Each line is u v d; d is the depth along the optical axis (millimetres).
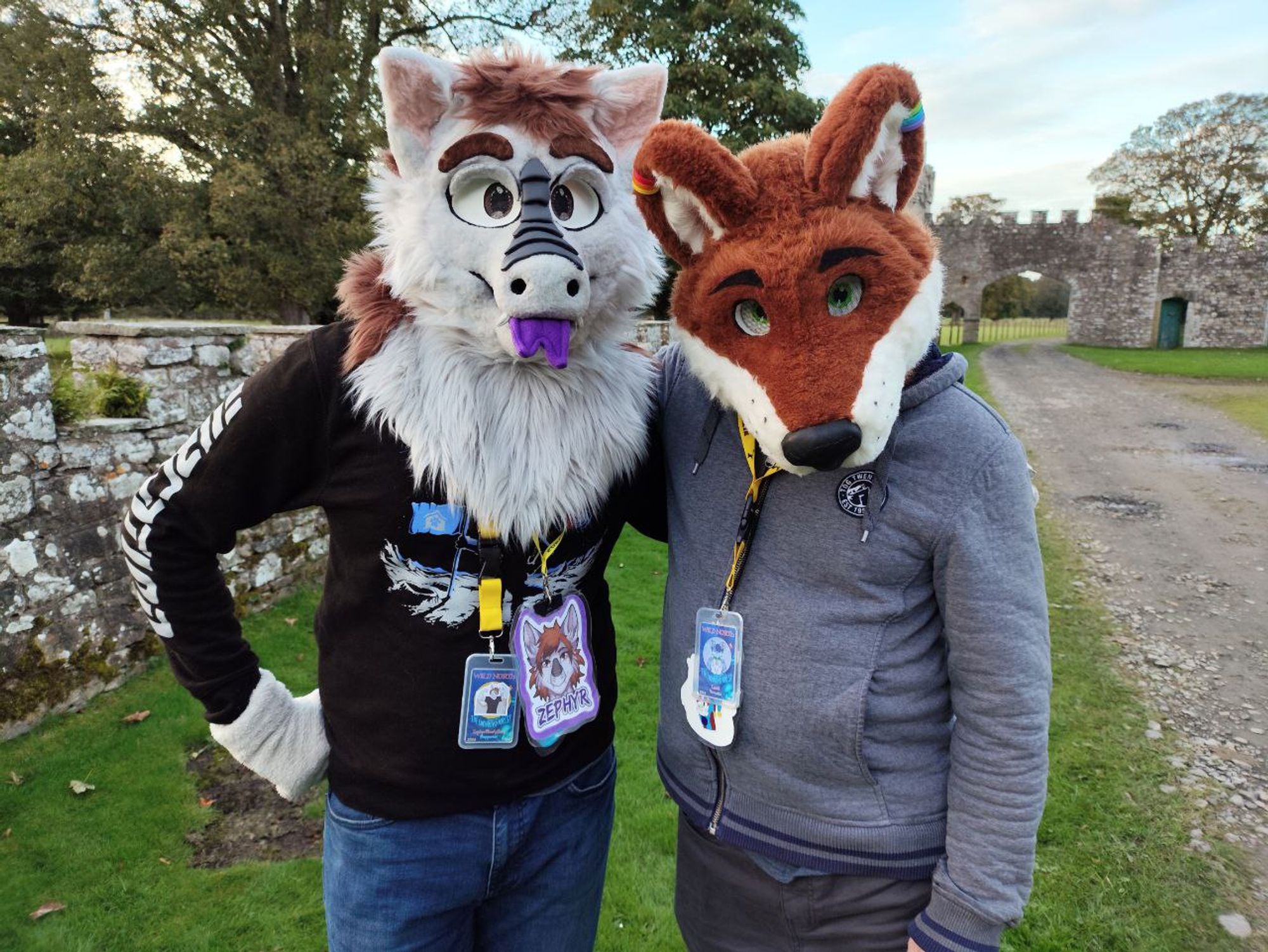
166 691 3580
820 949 1293
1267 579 5621
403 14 15789
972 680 1141
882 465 1124
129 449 3707
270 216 13188
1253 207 33344
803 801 1229
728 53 13703
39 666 3307
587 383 1220
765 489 1219
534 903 1409
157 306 16156
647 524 1536
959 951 1129
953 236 31516
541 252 1037
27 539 3270
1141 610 5059
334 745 1307
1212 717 3713
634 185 1071
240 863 2594
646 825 2758
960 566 1111
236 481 1199
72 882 2469
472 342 1150
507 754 1266
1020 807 1124
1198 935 2412
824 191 998
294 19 15570
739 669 1230
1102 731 3566
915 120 1011
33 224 14133
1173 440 10930
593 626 1399
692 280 1086
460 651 1214
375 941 1279
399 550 1188
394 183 1174
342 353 1198
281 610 4465
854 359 973
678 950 2252
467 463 1135
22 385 3238
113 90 14328
